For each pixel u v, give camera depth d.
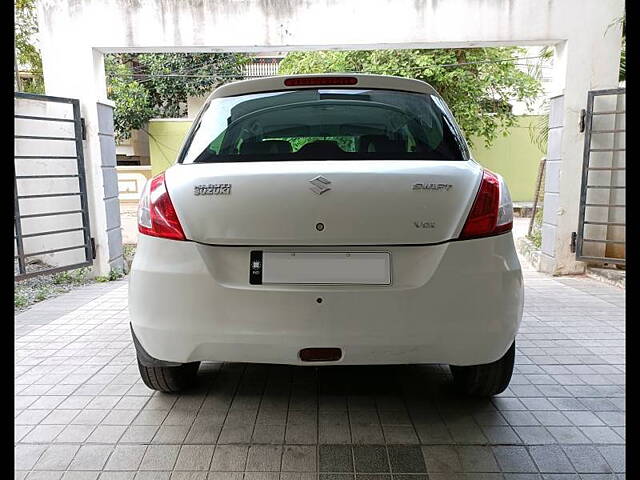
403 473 1.96
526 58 8.55
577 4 5.11
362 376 2.84
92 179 5.47
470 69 8.48
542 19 5.12
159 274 1.99
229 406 2.50
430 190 1.93
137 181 8.71
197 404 2.53
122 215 8.72
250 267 1.94
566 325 3.81
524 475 1.94
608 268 5.52
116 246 5.85
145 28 5.23
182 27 5.21
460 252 1.92
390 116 2.36
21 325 3.89
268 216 1.91
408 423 2.32
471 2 5.08
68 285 5.32
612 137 5.27
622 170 5.25
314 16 5.15
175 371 2.46
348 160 2.17
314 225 1.90
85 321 3.99
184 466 2.02
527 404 2.51
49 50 5.30
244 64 12.01
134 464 2.04
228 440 2.19
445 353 1.97
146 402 2.56
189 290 1.96
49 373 2.95
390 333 1.92
